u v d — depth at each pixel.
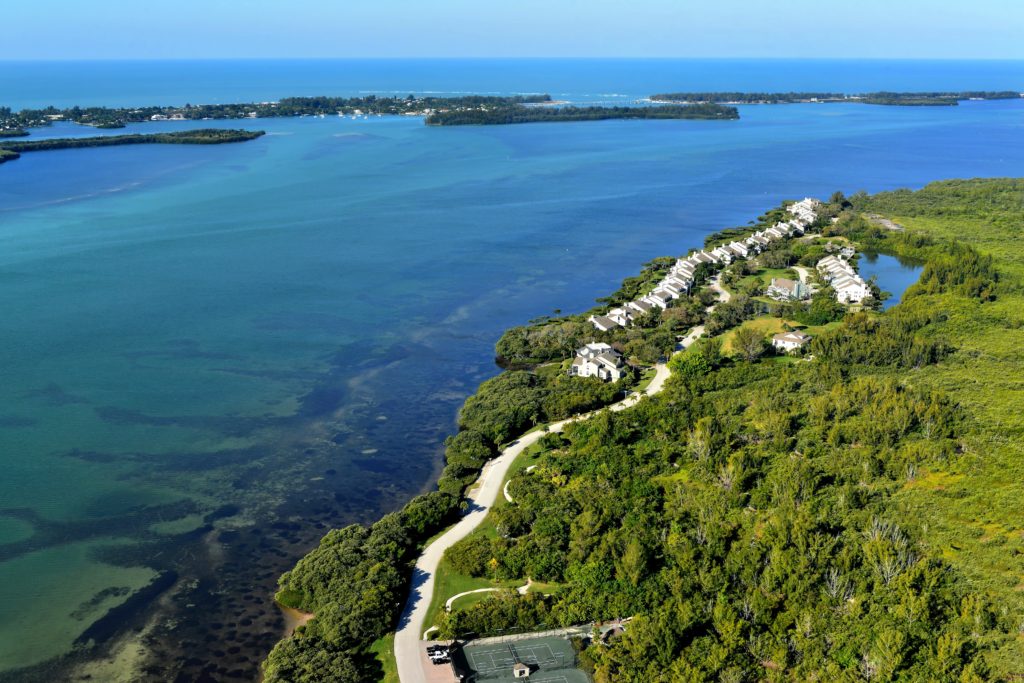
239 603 97.12
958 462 116.25
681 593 89.62
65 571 102.19
